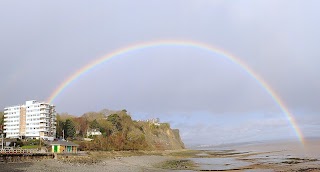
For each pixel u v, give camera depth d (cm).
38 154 9750
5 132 18712
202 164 11638
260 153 18550
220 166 10562
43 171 7406
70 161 9906
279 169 8850
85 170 8250
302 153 16538
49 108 18362
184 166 10775
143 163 12262
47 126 17975
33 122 18012
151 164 11844
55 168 8131
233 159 14262
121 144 19300
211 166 10612
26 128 18162
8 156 8594
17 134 18188
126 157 15062
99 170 8500
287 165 9900
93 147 16400
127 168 9581
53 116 18700
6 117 18838
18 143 13838
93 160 10981
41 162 8969
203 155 19462
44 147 13075
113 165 10325
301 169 8612
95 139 18112
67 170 7969
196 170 9238
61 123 19662
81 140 17750
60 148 12512
